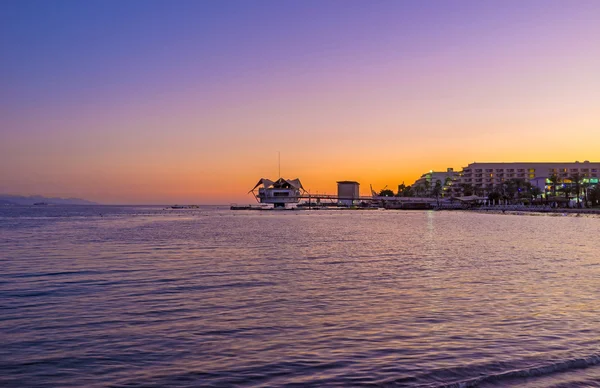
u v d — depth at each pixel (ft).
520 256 102.89
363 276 73.61
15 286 64.59
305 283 67.05
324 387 30.37
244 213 578.25
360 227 240.12
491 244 135.03
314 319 46.57
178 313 49.16
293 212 632.79
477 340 39.60
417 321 45.75
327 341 39.52
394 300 55.21
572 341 39.24
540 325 44.11
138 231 198.70
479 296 57.41
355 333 41.78
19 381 31.40
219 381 31.40
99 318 47.16
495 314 48.32
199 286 64.64
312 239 153.79
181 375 32.40
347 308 51.19
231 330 42.75
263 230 209.26
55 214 509.35
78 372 32.96
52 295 58.49
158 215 478.59
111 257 99.30
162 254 105.60
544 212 520.01
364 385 30.66
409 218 396.37
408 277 72.69
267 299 55.88
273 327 43.73
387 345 38.42
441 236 170.30
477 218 390.42
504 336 40.70
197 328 43.47
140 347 38.11
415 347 37.91
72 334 41.65
